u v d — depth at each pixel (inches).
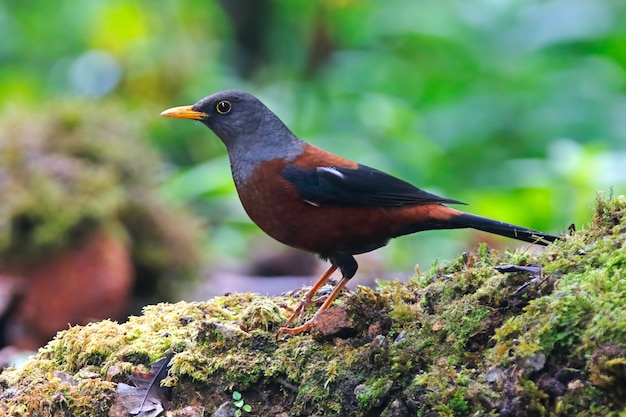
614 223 247.6
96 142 518.6
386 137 647.1
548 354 212.4
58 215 475.2
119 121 538.0
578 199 504.1
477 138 657.0
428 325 238.7
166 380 250.5
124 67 730.8
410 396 224.2
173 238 532.1
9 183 484.4
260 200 304.0
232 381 246.7
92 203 483.8
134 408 246.7
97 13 759.7
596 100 658.2
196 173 642.8
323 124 672.4
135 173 526.0
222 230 633.0
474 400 215.3
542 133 646.5
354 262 304.5
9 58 818.8
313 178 293.3
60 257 476.7
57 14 836.0
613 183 498.3
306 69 750.5
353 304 252.1
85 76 746.8
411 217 294.2
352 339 249.9
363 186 290.4
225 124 316.8
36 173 487.5
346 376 236.8
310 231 298.7
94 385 251.0
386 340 239.9
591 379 202.8
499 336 224.1
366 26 762.8
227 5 776.3
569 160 503.2
